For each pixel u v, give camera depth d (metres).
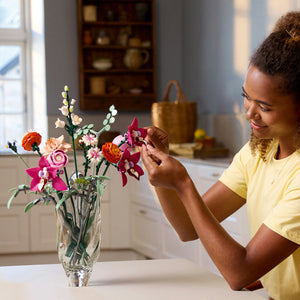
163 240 3.71
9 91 4.88
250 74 1.17
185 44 4.77
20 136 4.90
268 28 3.47
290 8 3.21
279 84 1.13
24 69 4.89
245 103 1.23
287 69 1.12
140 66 4.60
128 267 1.42
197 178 3.30
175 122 3.86
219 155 3.65
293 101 1.14
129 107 4.63
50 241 4.10
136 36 4.68
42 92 4.64
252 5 3.65
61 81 4.55
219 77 4.14
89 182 1.20
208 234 1.17
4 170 3.99
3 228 4.03
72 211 1.21
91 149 1.20
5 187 4.00
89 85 4.60
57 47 4.53
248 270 1.17
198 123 4.52
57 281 1.28
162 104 3.88
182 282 1.28
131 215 4.16
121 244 4.17
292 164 1.30
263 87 1.14
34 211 4.07
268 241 1.18
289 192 1.22
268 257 1.18
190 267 1.41
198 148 3.62
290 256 1.29
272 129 1.20
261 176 1.40
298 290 1.30
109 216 4.14
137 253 4.18
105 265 1.44
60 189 1.16
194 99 4.63
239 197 1.51
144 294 1.19
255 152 1.43
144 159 1.23
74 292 1.20
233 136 3.90
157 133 1.38
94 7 4.50
